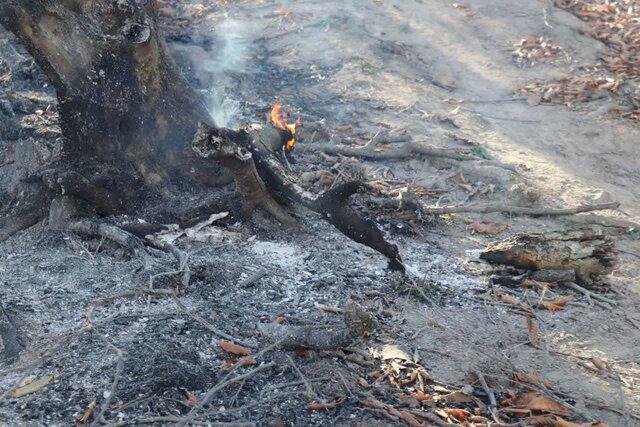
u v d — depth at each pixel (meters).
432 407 7.05
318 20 16.64
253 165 9.05
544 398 7.22
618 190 12.04
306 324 7.86
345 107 13.78
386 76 15.02
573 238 9.27
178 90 9.89
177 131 9.80
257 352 7.39
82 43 9.28
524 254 9.29
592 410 7.28
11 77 13.07
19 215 9.45
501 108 14.51
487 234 10.35
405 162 12.08
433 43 16.45
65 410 6.50
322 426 6.68
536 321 8.55
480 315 8.55
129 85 9.50
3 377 6.88
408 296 8.73
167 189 9.75
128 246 8.80
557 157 12.91
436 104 14.29
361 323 7.34
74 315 7.76
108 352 7.17
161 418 6.46
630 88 15.17
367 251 9.51
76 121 9.48
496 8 18.00
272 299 8.33
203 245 9.23
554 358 7.96
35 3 9.01
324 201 9.05
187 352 7.27
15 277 8.42
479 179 11.78
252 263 8.97
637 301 9.15
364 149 12.05
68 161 9.65
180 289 8.27
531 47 16.55
